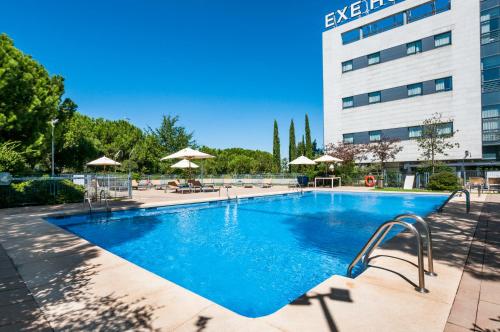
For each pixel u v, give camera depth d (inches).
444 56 944.9
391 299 114.0
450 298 114.7
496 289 122.7
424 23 983.6
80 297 118.6
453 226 255.9
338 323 96.6
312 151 1683.1
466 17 903.7
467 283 129.3
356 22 1143.0
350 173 901.8
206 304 112.0
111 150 1414.9
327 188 804.0
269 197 638.5
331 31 1217.4
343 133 1187.3
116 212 404.2
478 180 631.8
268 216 415.2
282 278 189.2
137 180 951.0
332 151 990.4
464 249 182.5
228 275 194.7
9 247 198.4
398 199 600.4
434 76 965.2
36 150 547.5
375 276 138.6
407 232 234.8
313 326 94.9
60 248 195.6
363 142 1133.7
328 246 260.5
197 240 284.8
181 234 308.2
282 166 1802.4
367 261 163.0
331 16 1245.1
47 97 589.0
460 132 913.5
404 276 138.1
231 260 224.5
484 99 887.7
